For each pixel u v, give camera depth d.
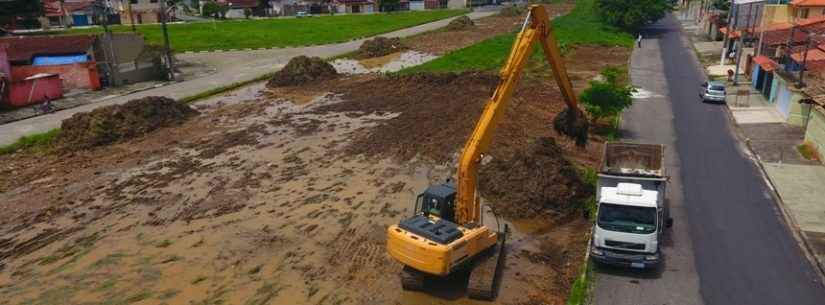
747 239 20.41
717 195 24.31
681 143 31.33
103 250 20.56
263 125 36.66
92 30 86.12
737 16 57.00
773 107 38.03
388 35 83.12
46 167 29.98
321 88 47.94
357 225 21.97
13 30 85.81
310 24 96.88
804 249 19.70
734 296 16.86
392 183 26.23
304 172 27.91
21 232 22.30
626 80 47.19
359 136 33.50
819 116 28.20
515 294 17.08
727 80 46.84
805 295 16.94
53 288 18.11
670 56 58.25
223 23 97.88
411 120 36.31
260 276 18.44
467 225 17.34
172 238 21.33
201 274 18.66
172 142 33.50
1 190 26.75
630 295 16.91
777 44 44.00
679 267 18.48
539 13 19.11
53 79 45.38
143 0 99.88
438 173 27.41
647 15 72.00
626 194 18.30
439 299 16.81
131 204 24.66
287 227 21.94
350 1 124.62
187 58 66.25
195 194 25.52
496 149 29.81
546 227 21.67
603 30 73.81
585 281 17.44
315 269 18.80
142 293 17.62
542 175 23.19
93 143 33.12
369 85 47.72
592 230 19.47
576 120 25.16
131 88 50.03
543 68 51.47
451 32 84.62
